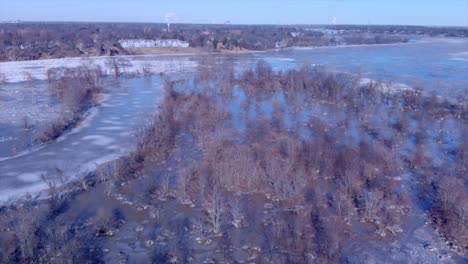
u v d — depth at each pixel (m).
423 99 43.59
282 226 19.78
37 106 42.50
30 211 20.70
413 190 23.58
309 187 23.89
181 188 22.81
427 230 19.66
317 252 17.92
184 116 37.19
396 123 35.94
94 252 18.00
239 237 19.03
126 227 19.95
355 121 37.09
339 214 20.75
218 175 24.31
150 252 18.02
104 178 24.70
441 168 26.39
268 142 30.14
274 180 23.34
